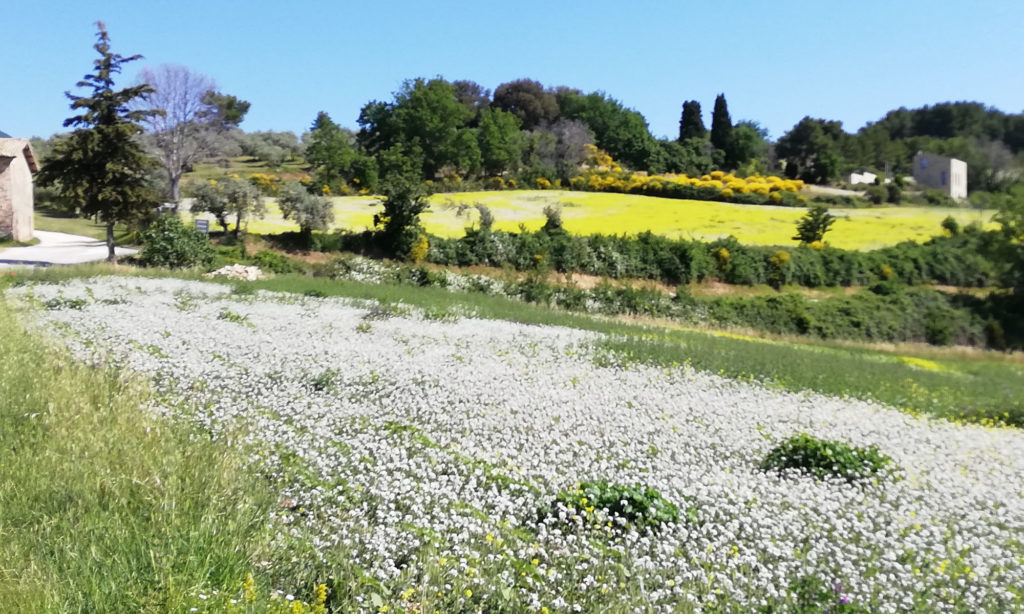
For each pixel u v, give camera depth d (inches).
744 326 1518.2
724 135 5078.7
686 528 328.2
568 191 3179.1
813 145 4382.4
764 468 436.1
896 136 5162.4
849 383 773.9
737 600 267.3
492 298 1334.9
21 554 237.3
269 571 254.5
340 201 2664.9
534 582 269.9
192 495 298.0
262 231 1886.1
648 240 1904.5
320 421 452.8
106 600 219.6
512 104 5329.7
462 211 2273.6
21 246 1940.2
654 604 262.4
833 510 363.9
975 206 3053.6
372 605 242.2
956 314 1691.7
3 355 494.9
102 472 303.6
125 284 1094.4
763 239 2253.9
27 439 342.3
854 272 1910.7
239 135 4628.4
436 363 677.9
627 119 4997.5
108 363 547.2
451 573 268.5
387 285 1375.5
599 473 387.2
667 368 763.4
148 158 1519.4
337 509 319.6
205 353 644.1
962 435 583.2
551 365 727.1
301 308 977.5
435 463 387.2
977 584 291.7
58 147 1488.7
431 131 4008.4
